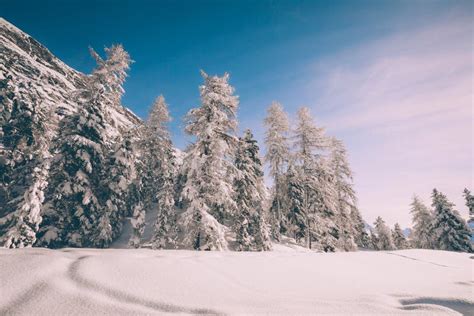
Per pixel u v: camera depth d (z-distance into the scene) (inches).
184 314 101.7
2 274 113.2
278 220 1087.6
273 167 1108.5
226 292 134.8
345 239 1035.9
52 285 110.3
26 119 894.4
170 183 979.9
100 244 842.8
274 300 128.9
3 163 840.9
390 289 166.9
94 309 97.3
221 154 634.2
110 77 932.6
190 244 592.4
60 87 1827.0
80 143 823.7
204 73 714.8
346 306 124.2
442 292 159.0
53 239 742.5
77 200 828.0
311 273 205.2
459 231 1341.0
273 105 1150.3
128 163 965.2
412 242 1759.4
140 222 935.7
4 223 696.4
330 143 973.2
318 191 916.6
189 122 687.1
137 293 115.3
